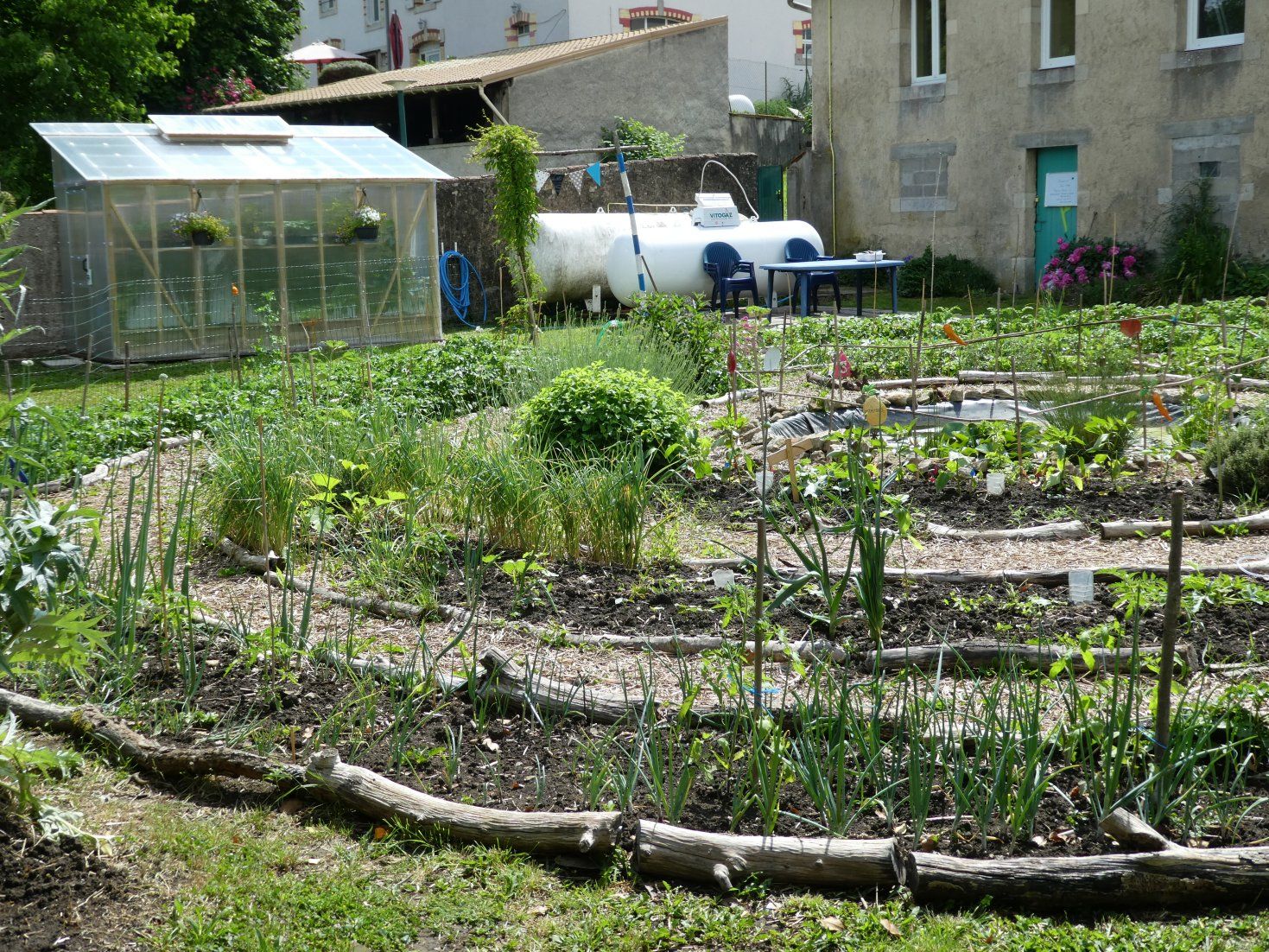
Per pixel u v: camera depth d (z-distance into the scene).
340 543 5.70
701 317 10.65
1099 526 5.90
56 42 18.30
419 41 30.44
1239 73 14.99
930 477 6.86
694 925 2.85
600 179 17.22
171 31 19.73
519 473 5.82
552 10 26.97
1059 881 2.89
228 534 5.95
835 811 3.18
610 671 4.33
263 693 4.06
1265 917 2.83
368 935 2.83
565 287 16.58
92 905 2.94
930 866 2.93
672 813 3.22
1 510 4.05
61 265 13.43
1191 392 7.78
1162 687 3.18
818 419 8.31
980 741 3.31
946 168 18.30
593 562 5.57
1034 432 7.01
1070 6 16.83
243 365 11.26
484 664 4.02
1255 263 15.07
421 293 14.09
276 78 25.28
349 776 3.39
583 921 2.88
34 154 18.00
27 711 3.87
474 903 2.95
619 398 7.00
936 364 10.07
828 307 17.22
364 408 8.05
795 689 4.00
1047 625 4.54
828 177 19.92
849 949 2.75
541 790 3.36
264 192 12.89
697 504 6.48
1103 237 16.59
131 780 3.60
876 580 4.27
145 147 12.80
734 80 29.17
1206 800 3.28
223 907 2.94
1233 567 5.07
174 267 12.48
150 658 4.35
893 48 18.67
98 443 7.82
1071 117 16.69
